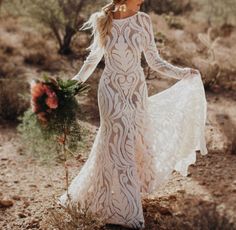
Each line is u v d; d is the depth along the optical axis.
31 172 7.39
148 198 6.32
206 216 5.11
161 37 14.00
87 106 9.85
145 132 5.79
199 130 5.95
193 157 6.06
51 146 5.56
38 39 15.21
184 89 5.99
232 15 17.97
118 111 5.51
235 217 5.43
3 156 7.97
